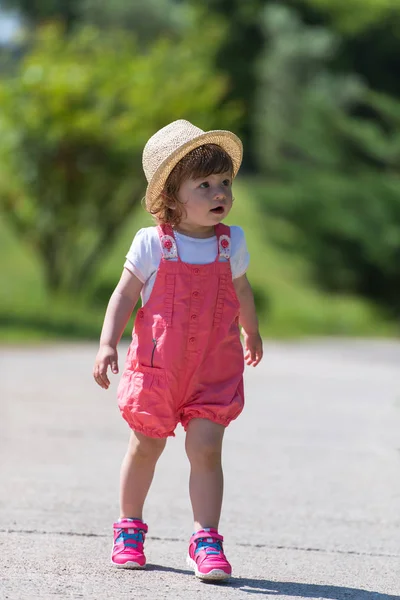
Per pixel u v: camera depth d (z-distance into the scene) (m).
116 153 35.97
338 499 10.95
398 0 69.81
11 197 36.47
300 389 20.27
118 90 36.47
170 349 7.86
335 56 72.69
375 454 13.60
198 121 37.88
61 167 36.03
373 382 21.75
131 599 7.01
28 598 6.95
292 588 7.55
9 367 22.86
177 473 12.14
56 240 37.38
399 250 49.19
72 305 37.22
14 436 14.26
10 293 38.81
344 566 8.34
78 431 14.78
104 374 7.95
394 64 74.75
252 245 50.16
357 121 53.34
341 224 49.25
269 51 72.00
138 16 72.94
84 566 7.95
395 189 49.38
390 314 47.22
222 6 76.44
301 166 53.34
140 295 8.23
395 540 9.30
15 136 35.59
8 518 9.55
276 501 10.77
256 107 71.62
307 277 49.03
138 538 8.04
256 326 8.54
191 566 7.84
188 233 8.12
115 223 37.44
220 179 8.06
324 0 72.12
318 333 39.75
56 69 35.69
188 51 39.69
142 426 7.92
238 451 13.55
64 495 10.68
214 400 7.89
